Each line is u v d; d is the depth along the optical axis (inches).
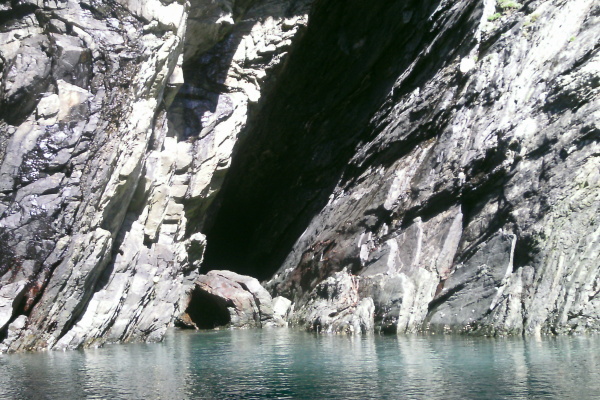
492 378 275.4
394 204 615.2
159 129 546.0
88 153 429.1
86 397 254.4
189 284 671.8
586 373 281.0
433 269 534.0
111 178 446.9
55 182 415.5
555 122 521.0
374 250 600.7
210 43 649.0
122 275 474.9
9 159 410.9
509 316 449.7
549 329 438.0
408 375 291.7
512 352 358.0
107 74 453.7
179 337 538.3
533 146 522.9
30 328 401.4
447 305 493.0
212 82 663.1
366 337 477.1
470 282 491.5
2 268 394.9
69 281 415.5
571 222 469.1
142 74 477.4
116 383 285.7
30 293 399.5
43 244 404.8
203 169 629.6
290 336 517.7
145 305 504.1
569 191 479.8
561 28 586.9
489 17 672.4
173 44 517.0
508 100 578.9
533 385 256.4
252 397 250.5
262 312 644.7
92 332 440.5
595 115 494.9
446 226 553.6
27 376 306.5
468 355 351.6
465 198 561.3
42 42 442.3
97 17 468.1
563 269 454.6
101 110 441.4
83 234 422.9
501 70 609.3
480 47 661.9
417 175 620.7
